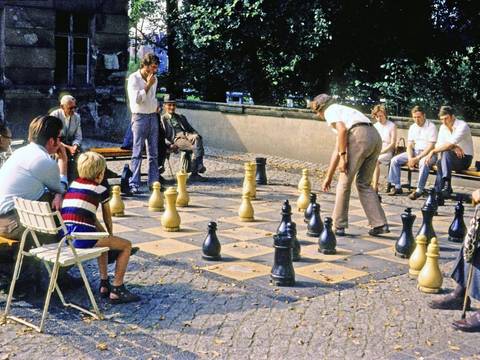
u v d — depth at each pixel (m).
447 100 18.66
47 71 18.52
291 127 15.92
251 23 18.27
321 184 12.65
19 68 18.08
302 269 7.07
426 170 11.19
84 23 19.31
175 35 21.25
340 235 8.58
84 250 5.53
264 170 12.42
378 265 7.30
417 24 18.67
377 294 6.30
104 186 6.11
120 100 19.91
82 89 19.12
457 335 5.32
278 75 18.95
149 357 4.78
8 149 7.47
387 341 5.15
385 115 11.89
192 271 6.88
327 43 17.80
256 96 20.25
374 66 18.94
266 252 7.67
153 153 11.30
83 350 4.89
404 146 12.49
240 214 9.23
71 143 10.06
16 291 6.14
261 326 5.40
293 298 6.11
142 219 9.21
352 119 8.33
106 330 5.27
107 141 18.55
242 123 16.95
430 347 5.06
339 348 5.00
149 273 6.77
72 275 6.63
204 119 17.91
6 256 6.02
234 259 7.35
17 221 5.85
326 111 8.42
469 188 12.55
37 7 18.12
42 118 6.02
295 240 7.37
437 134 11.87
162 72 22.53
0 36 17.92
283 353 4.89
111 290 5.89
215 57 20.19
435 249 6.38
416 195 11.22
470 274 5.43
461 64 18.92
